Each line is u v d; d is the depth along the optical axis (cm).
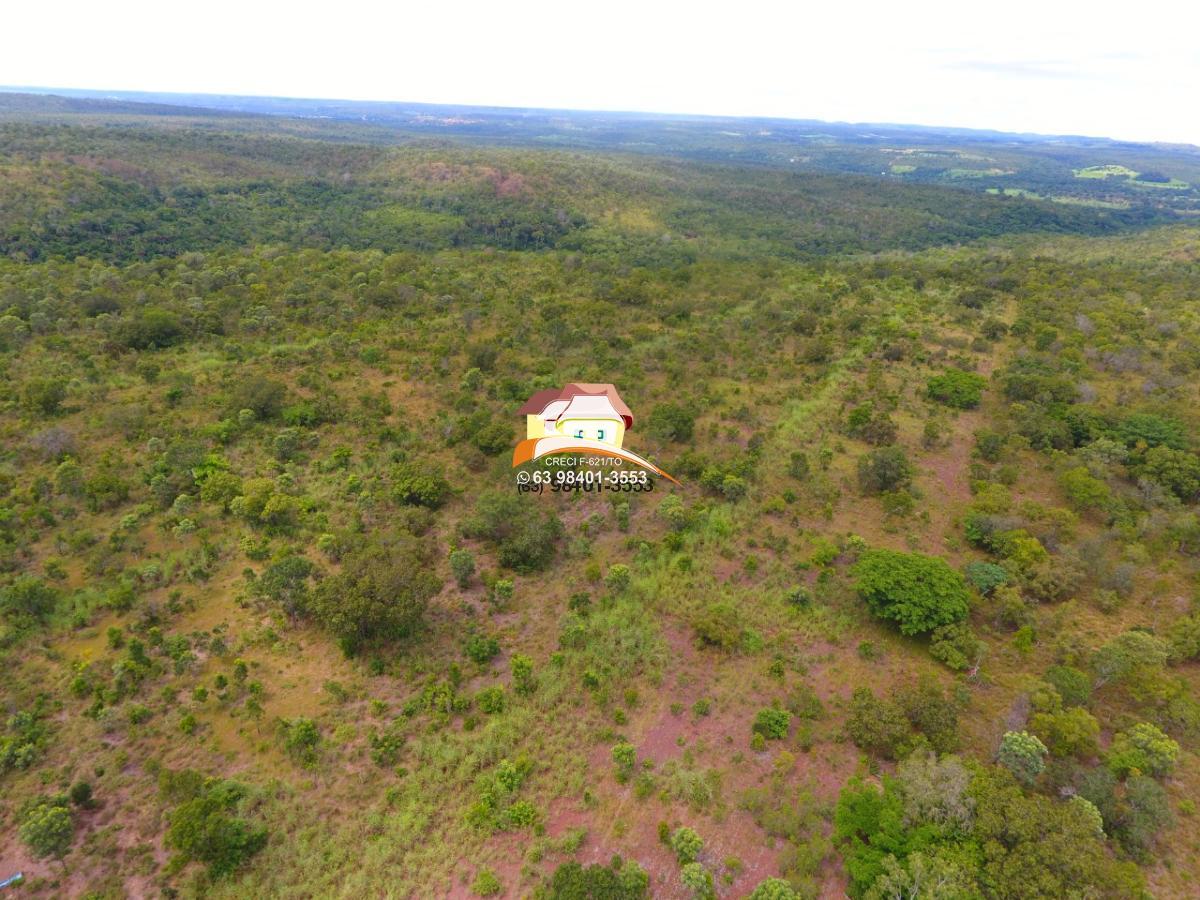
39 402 4469
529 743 2461
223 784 2220
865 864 1958
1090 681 2684
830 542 3612
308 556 3391
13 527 3425
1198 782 2333
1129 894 1864
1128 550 3450
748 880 2028
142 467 4025
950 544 3603
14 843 2070
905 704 2519
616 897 1894
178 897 1942
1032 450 4622
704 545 3550
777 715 2497
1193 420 4672
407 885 1994
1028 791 2256
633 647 2908
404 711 2559
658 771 2375
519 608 3152
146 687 2628
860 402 5278
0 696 2544
